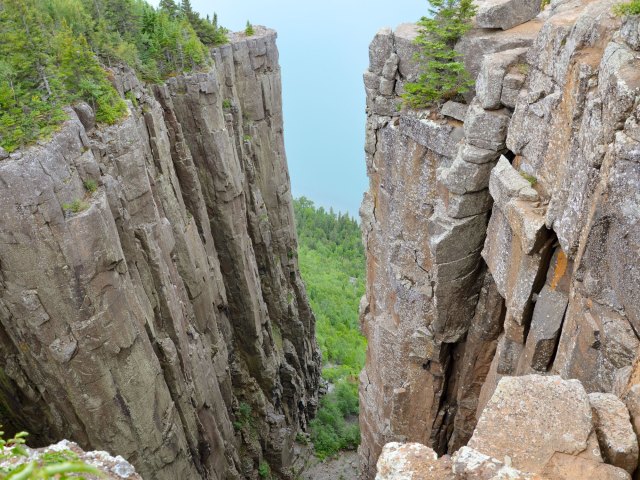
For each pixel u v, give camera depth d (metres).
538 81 20.03
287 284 62.62
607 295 15.68
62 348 25.14
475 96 23.78
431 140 25.80
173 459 31.05
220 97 46.06
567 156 17.73
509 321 22.05
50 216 23.39
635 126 13.80
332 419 59.12
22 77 26.19
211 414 38.03
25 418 28.48
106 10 42.78
